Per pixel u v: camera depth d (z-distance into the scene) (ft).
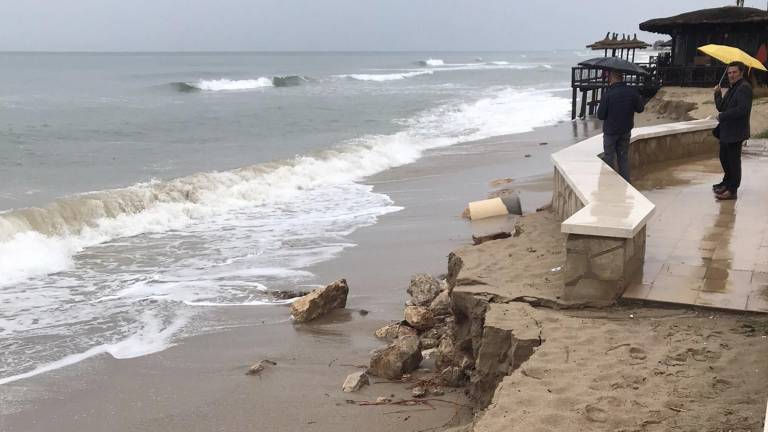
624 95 30.63
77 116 111.34
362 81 236.63
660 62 110.22
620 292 18.98
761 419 12.81
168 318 28.35
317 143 82.94
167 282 32.83
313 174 59.93
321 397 21.06
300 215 46.68
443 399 20.04
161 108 128.06
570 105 128.77
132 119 108.68
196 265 35.50
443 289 28.66
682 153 44.39
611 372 15.10
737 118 29.81
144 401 21.39
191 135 92.07
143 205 45.96
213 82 192.13
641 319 18.02
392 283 31.78
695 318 17.90
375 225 42.63
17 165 66.44
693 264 21.81
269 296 30.76
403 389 21.21
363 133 92.58
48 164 67.51
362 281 32.22
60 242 38.58
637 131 41.52
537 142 78.33
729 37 94.89
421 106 132.57
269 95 166.71
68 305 29.91
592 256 18.90
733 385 14.30
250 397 21.33
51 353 25.07
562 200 29.32
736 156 30.53
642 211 20.31
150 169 65.10
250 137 89.97
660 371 15.03
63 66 346.33
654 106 93.76
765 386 14.15
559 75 269.44
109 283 32.83
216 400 21.24
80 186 55.98
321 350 25.02
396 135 85.40
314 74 282.56
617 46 116.88
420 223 42.22
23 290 31.86
